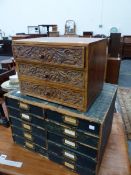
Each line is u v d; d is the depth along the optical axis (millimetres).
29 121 708
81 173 656
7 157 731
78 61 545
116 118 992
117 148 767
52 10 5461
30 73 672
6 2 5773
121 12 4969
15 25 6020
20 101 695
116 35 2393
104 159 710
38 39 676
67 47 545
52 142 681
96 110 618
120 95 2555
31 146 754
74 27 5391
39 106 650
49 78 632
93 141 578
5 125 902
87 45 516
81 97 594
